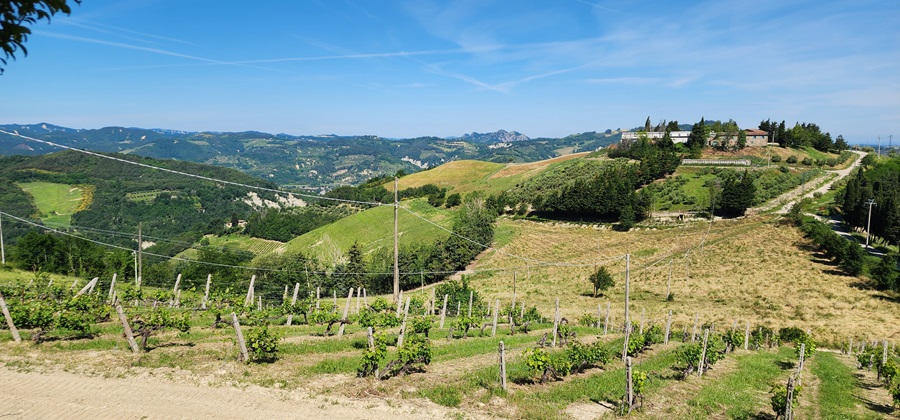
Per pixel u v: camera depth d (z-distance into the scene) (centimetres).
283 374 1712
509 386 1825
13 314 2059
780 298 5988
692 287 6731
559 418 1509
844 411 2080
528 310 4791
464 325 3014
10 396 1293
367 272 7931
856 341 4706
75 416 1205
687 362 2480
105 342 1947
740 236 8519
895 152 19512
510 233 10181
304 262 8112
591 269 8062
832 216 9794
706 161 13950
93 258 6819
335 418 1368
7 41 505
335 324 3103
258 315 2784
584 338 3409
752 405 1950
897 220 7588
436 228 10069
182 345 2023
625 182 10981
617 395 1831
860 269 6488
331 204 16625
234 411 1338
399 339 2038
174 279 7588
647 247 8781
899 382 2697
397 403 1524
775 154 15000
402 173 19988
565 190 11150
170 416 1259
